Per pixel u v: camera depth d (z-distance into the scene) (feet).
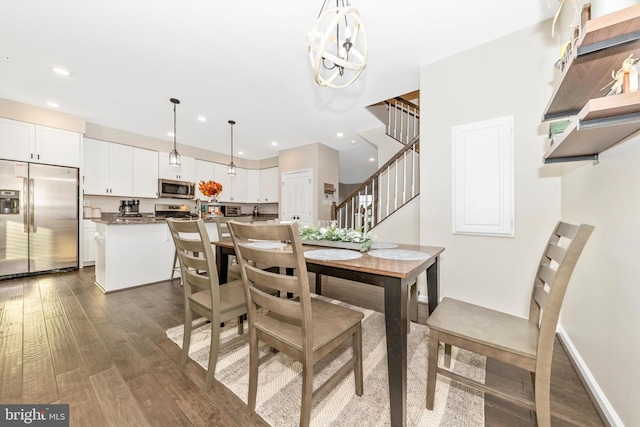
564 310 5.93
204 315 4.75
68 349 5.62
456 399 4.20
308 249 5.72
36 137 11.53
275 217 22.52
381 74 8.70
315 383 4.58
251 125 13.73
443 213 7.83
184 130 14.66
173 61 8.01
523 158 6.61
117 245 9.87
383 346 5.89
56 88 9.78
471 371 4.91
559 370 4.91
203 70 8.51
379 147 14.15
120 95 10.34
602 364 4.13
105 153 14.11
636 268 3.41
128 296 9.20
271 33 6.76
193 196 17.89
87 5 5.82
